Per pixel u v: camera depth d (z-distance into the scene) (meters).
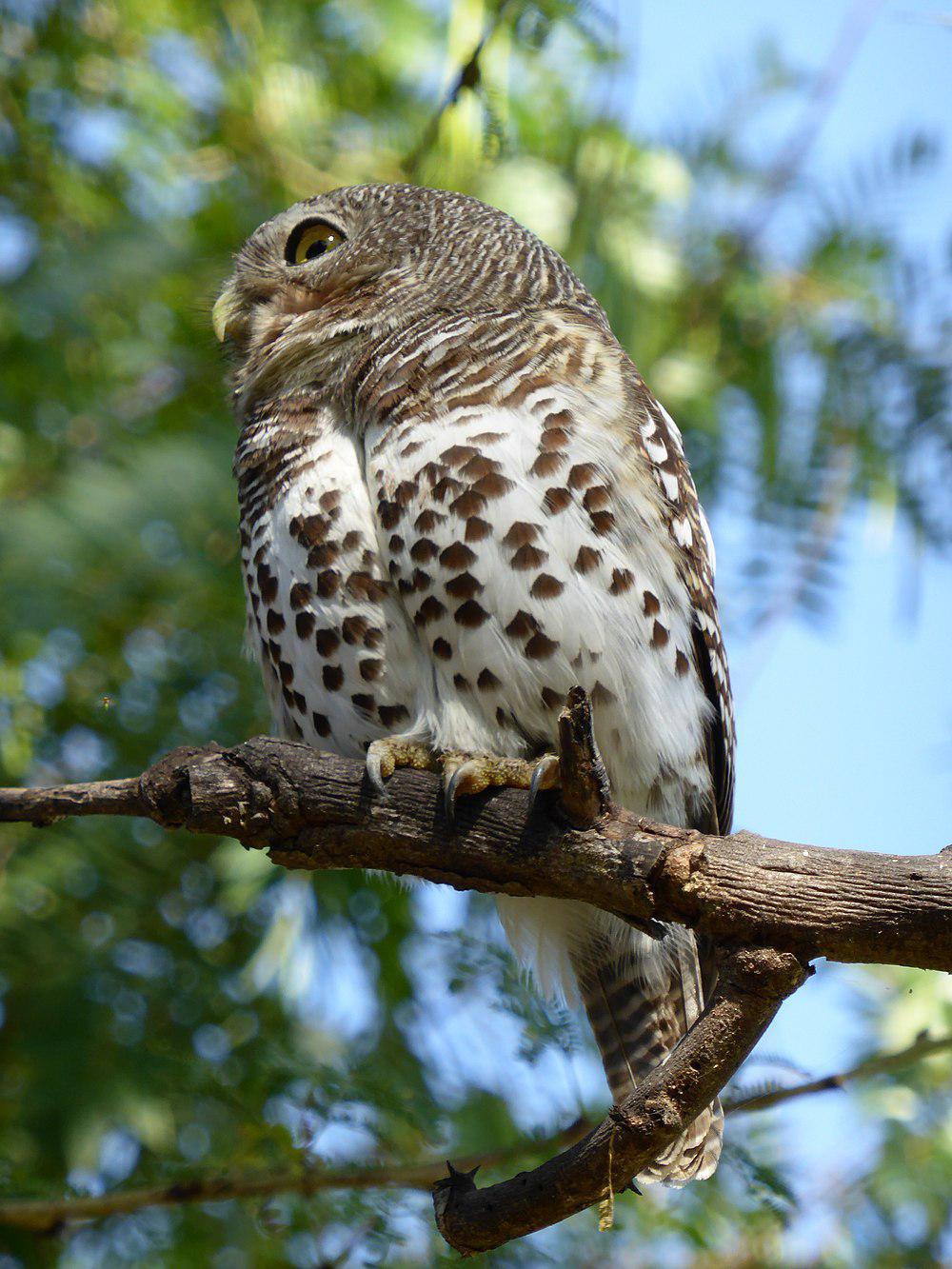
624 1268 10.38
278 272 10.80
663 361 11.64
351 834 7.20
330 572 8.53
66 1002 10.20
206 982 10.59
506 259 10.06
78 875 10.91
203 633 11.63
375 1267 8.74
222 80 12.19
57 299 10.37
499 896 9.52
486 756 7.48
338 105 12.50
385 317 9.31
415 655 8.51
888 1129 10.83
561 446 8.30
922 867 6.09
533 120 12.02
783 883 6.19
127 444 10.41
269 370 9.45
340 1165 9.31
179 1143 10.32
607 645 8.24
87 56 11.96
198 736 11.40
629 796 8.78
